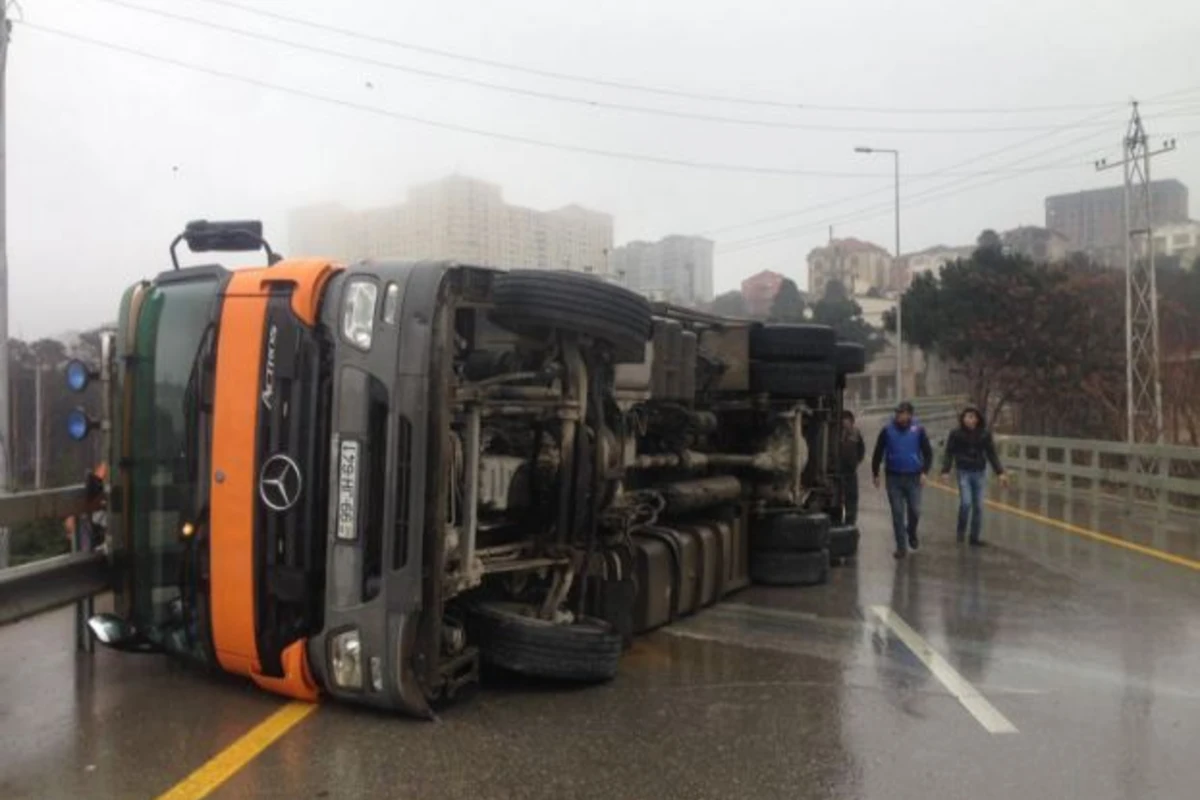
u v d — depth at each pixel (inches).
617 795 188.5
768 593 393.4
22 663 268.7
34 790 185.6
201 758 202.1
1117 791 193.8
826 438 470.3
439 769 198.8
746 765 204.7
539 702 243.6
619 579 292.7
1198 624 339.6
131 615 255.9
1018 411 1815.9
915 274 2245.3
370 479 222.4
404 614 218.5
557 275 250.4
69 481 791.1
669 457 336.2
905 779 198.8
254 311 235.0
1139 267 1307.8
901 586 410.3
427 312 219.6
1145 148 1227.2
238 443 232.8
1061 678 272.1
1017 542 552.4
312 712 230.4
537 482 265.4
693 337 339.6
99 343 275.6
